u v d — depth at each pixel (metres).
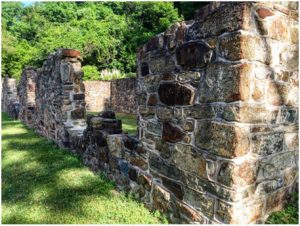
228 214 1.91
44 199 3.12
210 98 2.05
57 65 5.73
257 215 2.07
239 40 1.82
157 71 2.72
